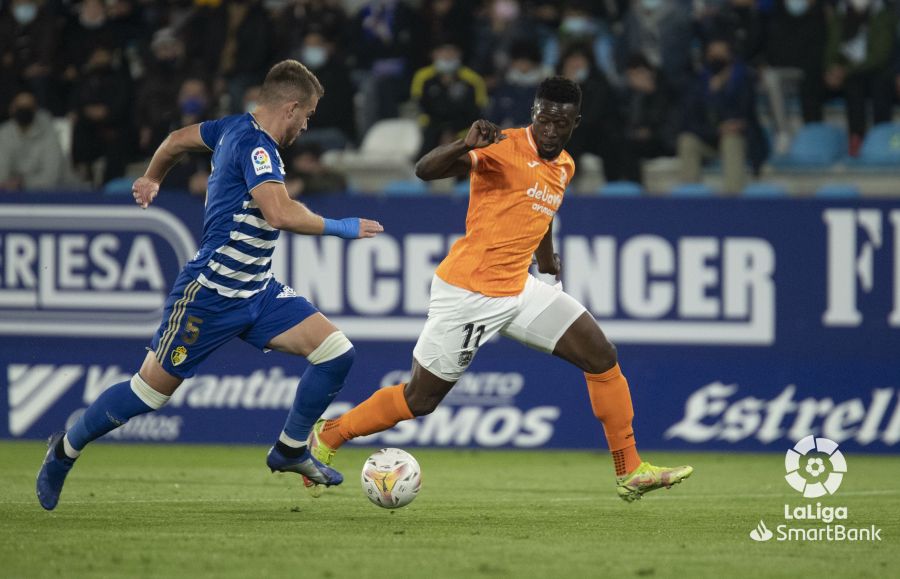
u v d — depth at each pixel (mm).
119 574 16078
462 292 21734
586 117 41625
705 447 35000
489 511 23469
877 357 34812
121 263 35625
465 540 19359
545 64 49406
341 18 46781
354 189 43062
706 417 35062
